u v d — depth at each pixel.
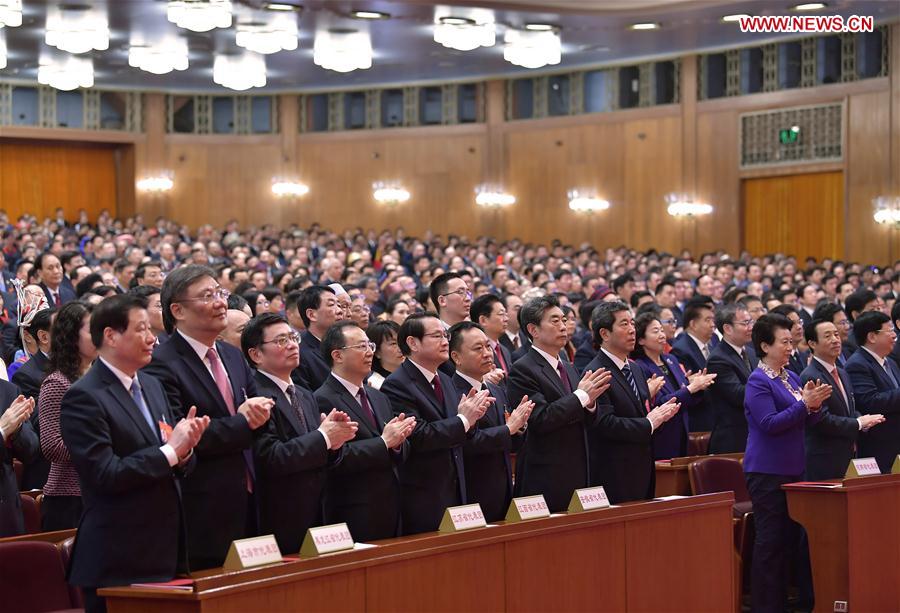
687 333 8.22
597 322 6.20
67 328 5.14
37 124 23.84
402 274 11.78
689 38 19.38
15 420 4.96
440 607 4.68
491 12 15.94
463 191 23.89
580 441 5.83
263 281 10.43
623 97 22.19
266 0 15.00
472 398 5.28
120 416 4.17
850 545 6.15
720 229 21.06
